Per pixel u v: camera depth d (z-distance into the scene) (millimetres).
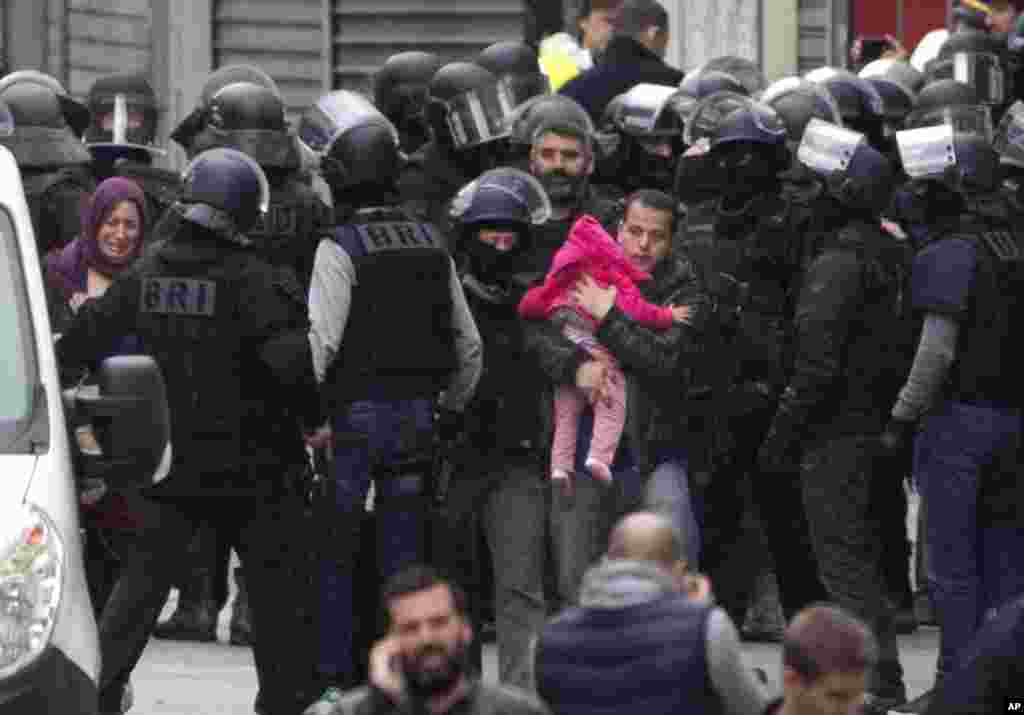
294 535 32719
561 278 33969
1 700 26375
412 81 41531
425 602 22359
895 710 35125
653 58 44656
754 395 35469
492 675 37438
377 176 33500
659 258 34438
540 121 35562
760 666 37531
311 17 61938
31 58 62344
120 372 28641
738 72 45375
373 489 34062
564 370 33844
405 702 22406
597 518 34250
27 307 29656
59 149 40031
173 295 32219
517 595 34188
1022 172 35531
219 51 62344
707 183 35969
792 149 38781
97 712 27734
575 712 23969
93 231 37125
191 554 39750
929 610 41125
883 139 41688
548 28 61188
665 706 23766
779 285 35531
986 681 24234
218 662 38719
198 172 32469
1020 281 34062
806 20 61812
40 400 28922
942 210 34281
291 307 32344
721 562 36906
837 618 22625
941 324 33969
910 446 38750
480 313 34219
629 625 23906
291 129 38938
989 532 34594
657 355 33875
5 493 27562
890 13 62438
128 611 32375
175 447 32156
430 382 33469
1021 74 47469
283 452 32594
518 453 34094
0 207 30281
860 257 34594
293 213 37375
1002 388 34188
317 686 33125
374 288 33188
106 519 32438
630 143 38688
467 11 61375
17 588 26734
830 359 34500
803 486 35188
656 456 34312
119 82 43219
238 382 32250
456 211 34656
